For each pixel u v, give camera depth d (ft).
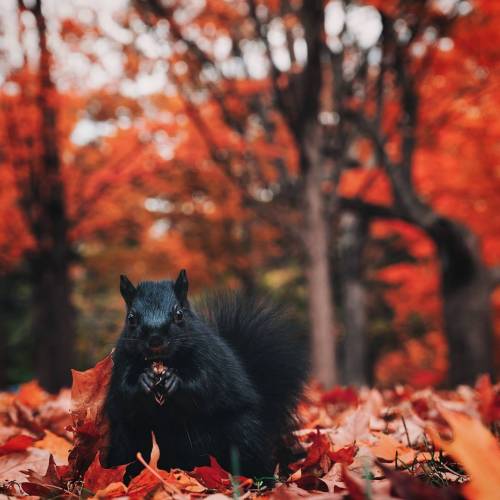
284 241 74.90
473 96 39.42
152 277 71.51
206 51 39.22
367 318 90.27
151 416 10.41
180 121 40.81
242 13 38.42
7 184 42.88
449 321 41.91
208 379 10.45
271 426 11.80
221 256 71.56
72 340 45.98
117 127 40.93
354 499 6.77
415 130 39.73
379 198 49.14
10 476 11.11
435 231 40.81
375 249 81.05
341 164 41.14
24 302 84.64
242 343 12.42
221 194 57.26
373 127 39.55
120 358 10.67
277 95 38.65
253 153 40.32
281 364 12.30
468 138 44.42
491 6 33.68
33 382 20.72
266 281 85.76
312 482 10.14
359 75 38.50
